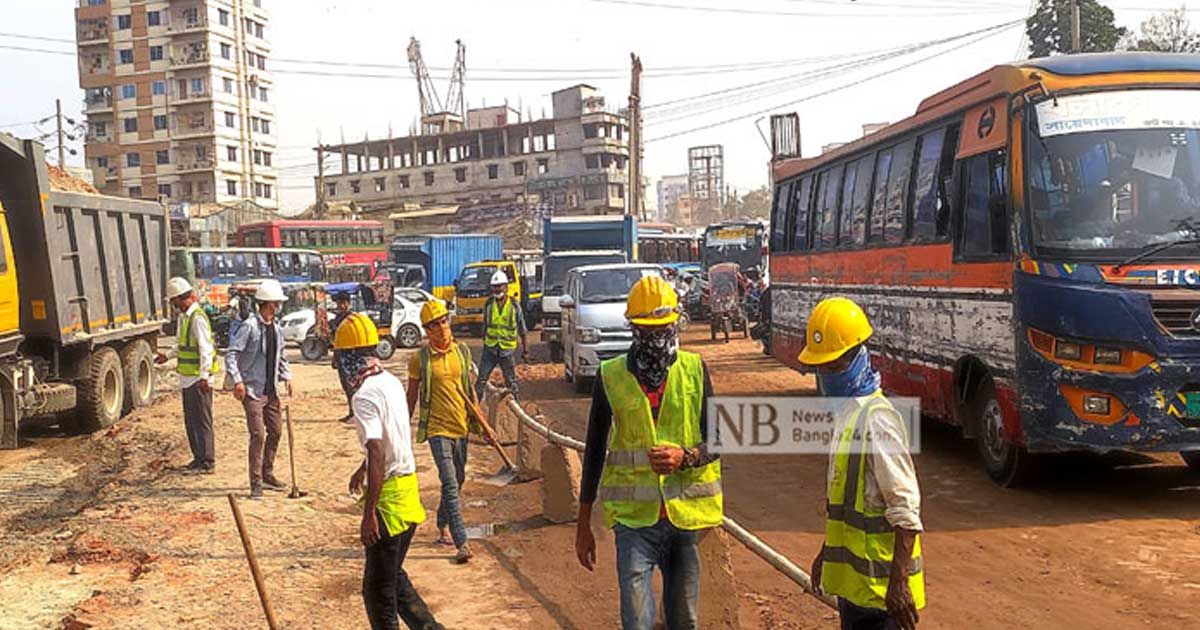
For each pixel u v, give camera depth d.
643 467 4.32
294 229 47.75
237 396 9.37
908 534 3.44
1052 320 8.03
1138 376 7.75
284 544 7.81
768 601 6.27
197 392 10.57
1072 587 6.32
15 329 13.06
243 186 97.06
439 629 5.51
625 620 4.22
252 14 99.06
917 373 10.78
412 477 5.32
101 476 11.25
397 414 5.23
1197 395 7.80
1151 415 7.77
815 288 14.59
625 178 102.25
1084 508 8.27
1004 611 5.95
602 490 4.48
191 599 6.45
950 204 9.88
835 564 3.69
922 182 10.70
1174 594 6.11
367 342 5.28
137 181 95.25
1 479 11.31
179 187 94.25
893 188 11.55
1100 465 9.90
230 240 59.00
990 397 9.29
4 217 12.94
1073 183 8.27
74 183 18.31
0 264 12.74
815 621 5.88
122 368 15.74
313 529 8.26
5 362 12.77
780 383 17.25
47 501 10.05
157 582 6.81
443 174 106.06
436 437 7.43
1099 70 8.59
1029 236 8.30
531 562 7.35
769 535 7.87
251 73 98.25
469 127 113.62
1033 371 8.19
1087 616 5.80
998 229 8.80
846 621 3.74
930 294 10.36
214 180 93.38
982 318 9.12
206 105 93.56
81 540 7.89
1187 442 7.80
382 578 5.20
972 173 9.41
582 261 23.94
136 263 16.67
